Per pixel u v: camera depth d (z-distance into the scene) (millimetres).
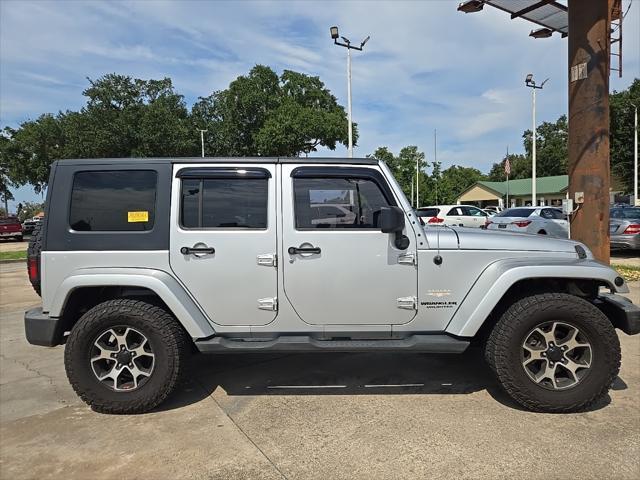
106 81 41094
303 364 4551
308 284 3518
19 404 3748
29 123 42000
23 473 2766
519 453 2867
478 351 4859
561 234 13859
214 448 3004
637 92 41094
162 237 3492
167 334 3453
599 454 2846
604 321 3328
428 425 3246
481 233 3699
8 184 45625
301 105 48562
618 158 42750
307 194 3555
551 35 9898
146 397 3445
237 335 3584
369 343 3500
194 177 3533
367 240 3504
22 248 21766
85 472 2764
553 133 73938
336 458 2857
